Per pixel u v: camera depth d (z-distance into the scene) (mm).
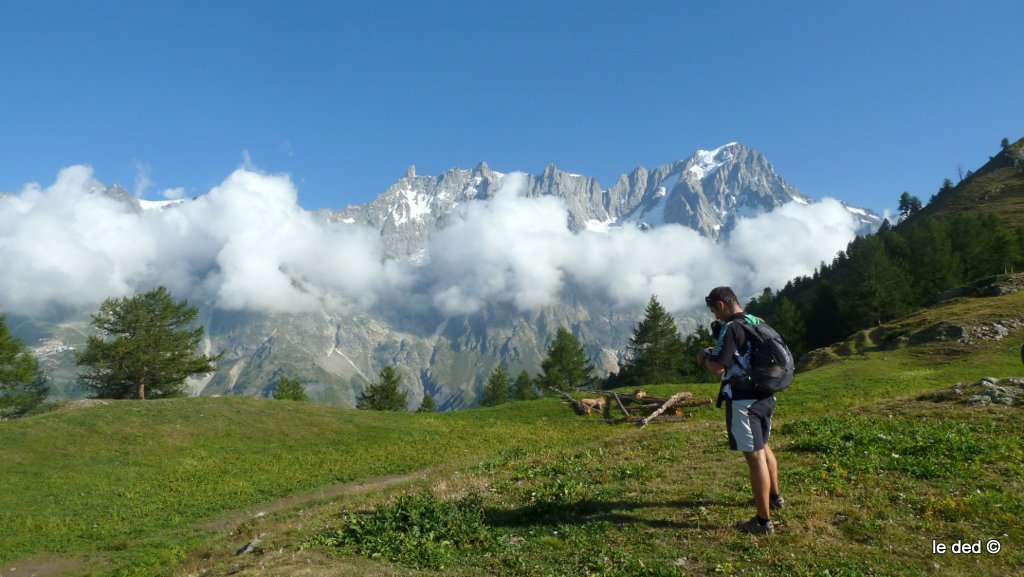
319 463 27953
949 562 6523
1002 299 50719
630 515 8648
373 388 75750
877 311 74062
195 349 61938
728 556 6973
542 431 34219
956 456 10078
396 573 7410
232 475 25812
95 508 21484
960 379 32562
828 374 39000
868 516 7836
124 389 58562
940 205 147875
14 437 28844
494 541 8227
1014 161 148750
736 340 7496
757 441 7406
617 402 37406
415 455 29125
